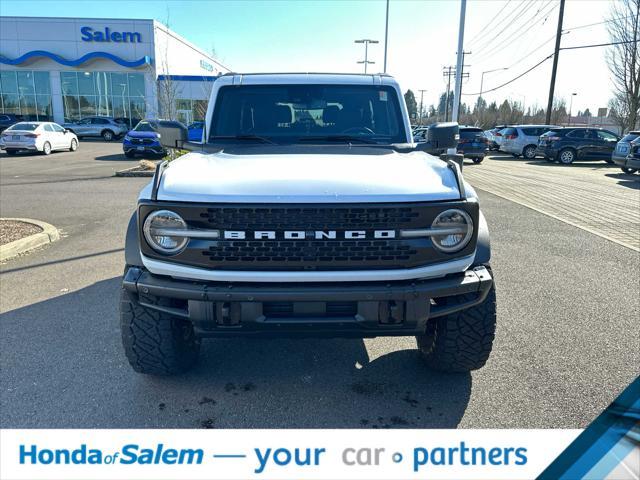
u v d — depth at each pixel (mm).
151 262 2688
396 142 4016
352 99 4137
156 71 37062
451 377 3385
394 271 2633
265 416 2949
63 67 37969
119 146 29125
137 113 39094
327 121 4090
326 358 3695
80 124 35094
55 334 3992
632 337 3977
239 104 4121
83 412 2955
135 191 11672
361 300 2592
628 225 8430
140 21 36969
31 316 4344
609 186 13977
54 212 9109
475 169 19734
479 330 3037
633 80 28703
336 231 2596
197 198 2605
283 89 4137
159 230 2633
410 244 2635
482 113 75188
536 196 11828
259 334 2707
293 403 3088
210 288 2605
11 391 3166
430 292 2633
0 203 9992
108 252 6422
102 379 3334
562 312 4508
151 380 3334
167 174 2848
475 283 2752
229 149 3750
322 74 4316
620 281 5410
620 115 31781
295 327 2645
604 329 4133
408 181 2777
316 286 2623
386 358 3689
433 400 3107
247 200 2578
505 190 12922
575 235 7637
